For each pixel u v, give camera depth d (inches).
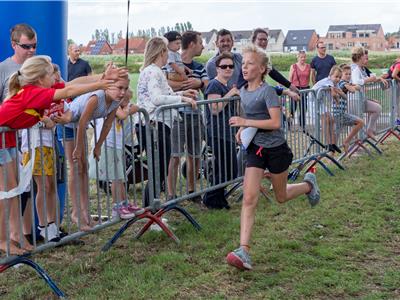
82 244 212.8
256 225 230.5
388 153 392.5
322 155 328.8
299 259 189.6
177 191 275.1
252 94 189.9
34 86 162.9
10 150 169.0
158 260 190.7
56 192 181.0
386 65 1282.0
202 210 258.5
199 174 255.0
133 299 161.5
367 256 193.3
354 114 364.5
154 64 237.9
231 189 277.3
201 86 280.5
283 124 297.9
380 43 3009.4
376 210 247.3
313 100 319.9
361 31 3024.1
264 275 177.6
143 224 238.2
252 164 189.5
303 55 507.8
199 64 293.1
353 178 313.6
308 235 215.6
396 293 163.5
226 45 290.2
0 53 208.8
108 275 179.0
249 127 189.2
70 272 184.4
